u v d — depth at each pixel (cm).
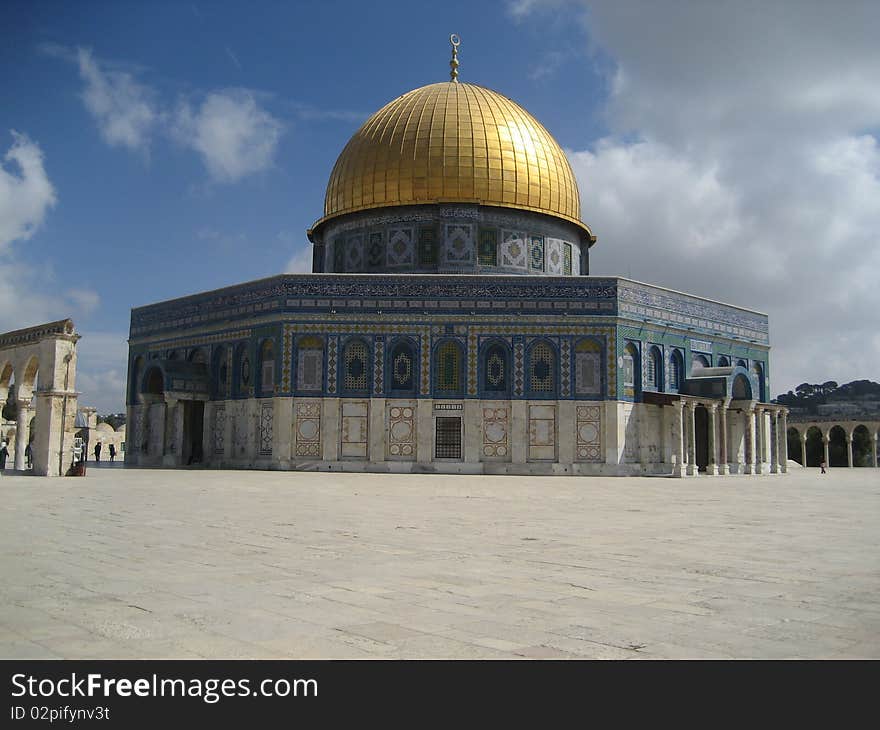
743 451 4597
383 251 4572
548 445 3991
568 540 1336
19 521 1563
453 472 3962
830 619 755
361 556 1132
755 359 5059
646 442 4116
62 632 696
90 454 6738
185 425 4484
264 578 950
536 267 4616
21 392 3641
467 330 4041
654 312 4278
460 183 4488
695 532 1474
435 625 723
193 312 4612
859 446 7338
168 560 1087
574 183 4922
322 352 4047
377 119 4803
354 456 3994
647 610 788
